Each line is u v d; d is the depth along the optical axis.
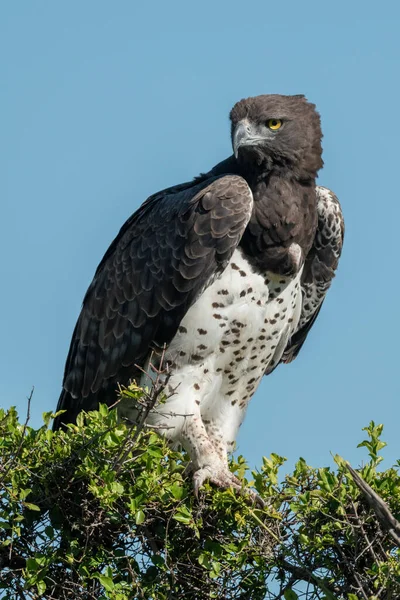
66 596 10.49
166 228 13.50
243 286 13.05
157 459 10.52
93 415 10.82
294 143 13.44
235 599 10.46
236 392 13.73
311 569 10.30
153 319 13.38
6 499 10.40
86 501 10.44
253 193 13.35
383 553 10.07
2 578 10.38
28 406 10.02
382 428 10.61
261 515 10.56
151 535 10.63
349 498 10.24
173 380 13.16
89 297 14.43
